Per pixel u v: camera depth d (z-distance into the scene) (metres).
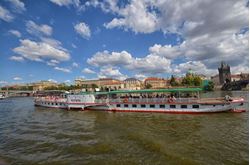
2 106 81.62
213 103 38.62
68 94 56.62
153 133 24.66
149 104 44.03
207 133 24.31
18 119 41.62
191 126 28.50
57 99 61.69
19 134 27.25
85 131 27.30
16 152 20.02
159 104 43.03
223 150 18.39
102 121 34.56
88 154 18.52
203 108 39.12
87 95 51.53
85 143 21.69
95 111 49.25
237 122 30.38
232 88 182.62
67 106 55.88
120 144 20.70
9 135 26.86
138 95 49.19
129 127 28.42
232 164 15.61
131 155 17.75
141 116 38.78
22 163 17.33
